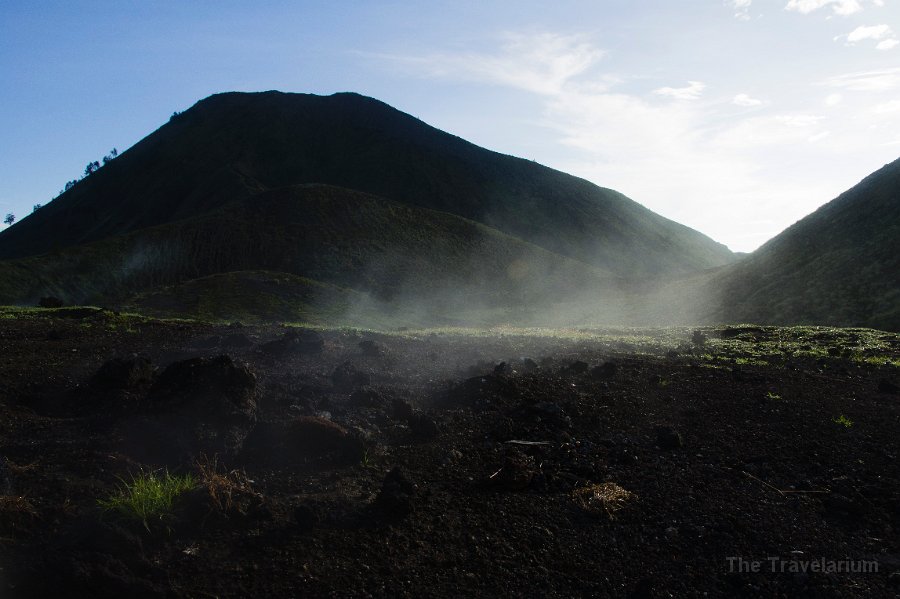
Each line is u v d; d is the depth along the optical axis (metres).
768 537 5.37
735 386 10.28
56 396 7.41
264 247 99.31
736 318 47.97
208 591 4.16
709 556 5.06
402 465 6.21
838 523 5.75
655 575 4.80
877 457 7.26
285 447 6.09
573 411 8.08
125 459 5.64
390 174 161.25
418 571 4.57
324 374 9.45
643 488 6.12
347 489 5.58
